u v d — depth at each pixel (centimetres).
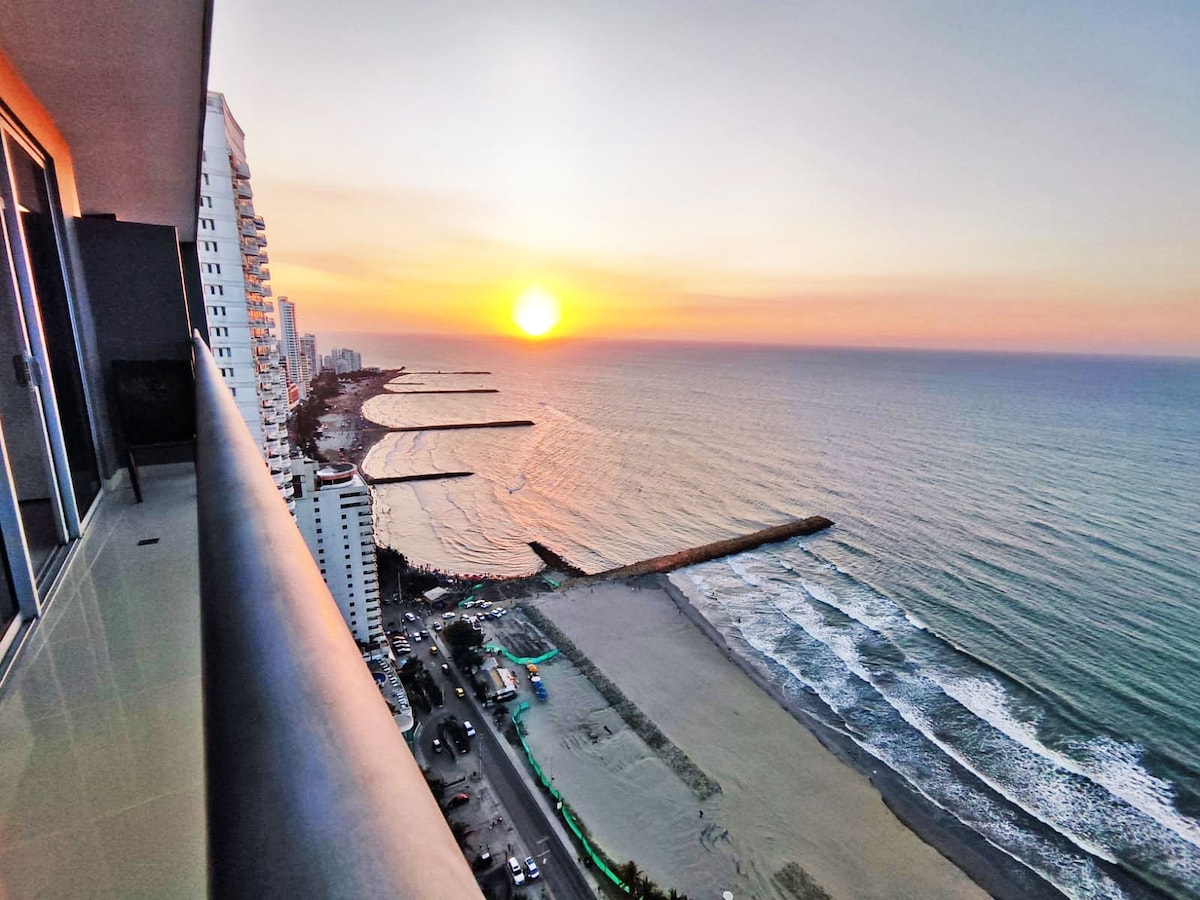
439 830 54
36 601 248
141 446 443
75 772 171
